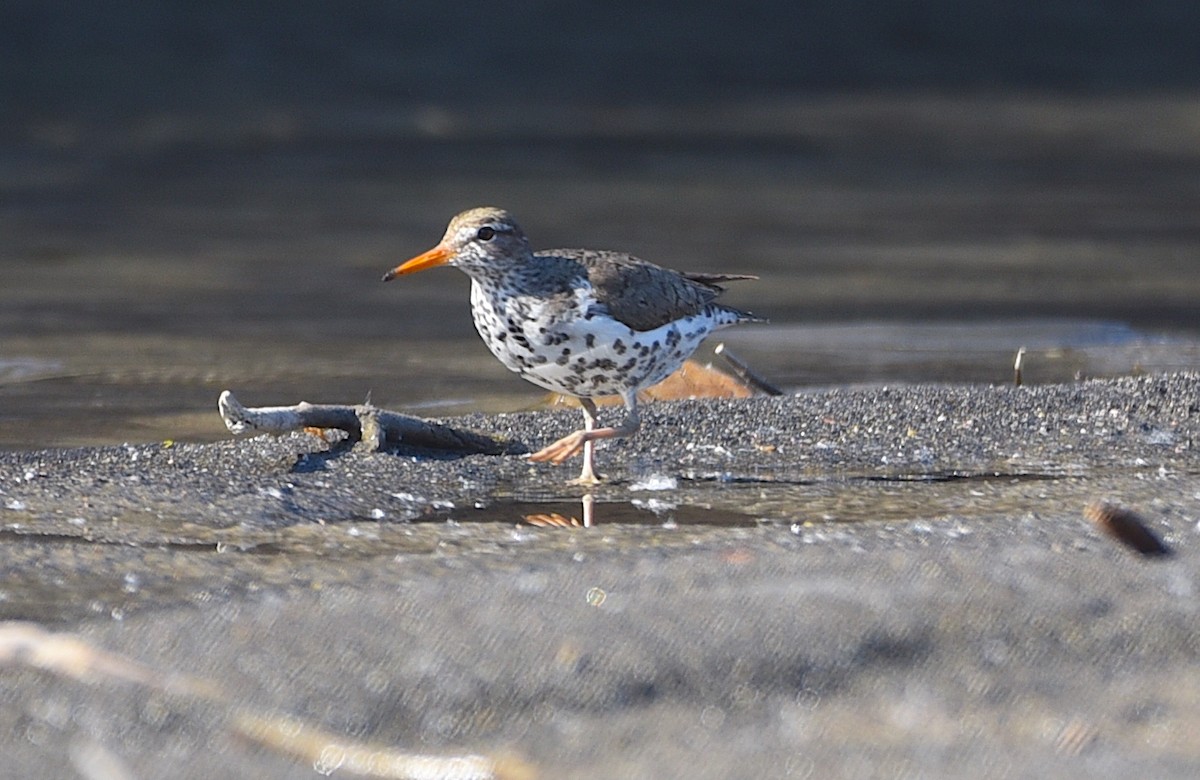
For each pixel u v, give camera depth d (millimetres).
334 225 26812
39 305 19969
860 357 17156
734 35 51719
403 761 6246
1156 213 29016
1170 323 19219
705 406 13430
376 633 7305
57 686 6773
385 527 9883
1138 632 7355
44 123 36469
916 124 42531
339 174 32438
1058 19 56250
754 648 7133
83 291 21000
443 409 14523
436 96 42562
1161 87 50344
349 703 6703
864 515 10352
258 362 16797
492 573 8383
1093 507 8625
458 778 6152
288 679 6875
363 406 12195
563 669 6953
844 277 22438
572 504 10820
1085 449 12242
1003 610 7523
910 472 11664
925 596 7660
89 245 24516
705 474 11648
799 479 11484
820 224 27453
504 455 12164
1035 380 15898
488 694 6773
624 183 32219
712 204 29672
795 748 6352
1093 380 15133
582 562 8594
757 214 28484
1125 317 19609
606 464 11914
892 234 26453
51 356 16953
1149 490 10602
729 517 10367
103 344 17719
